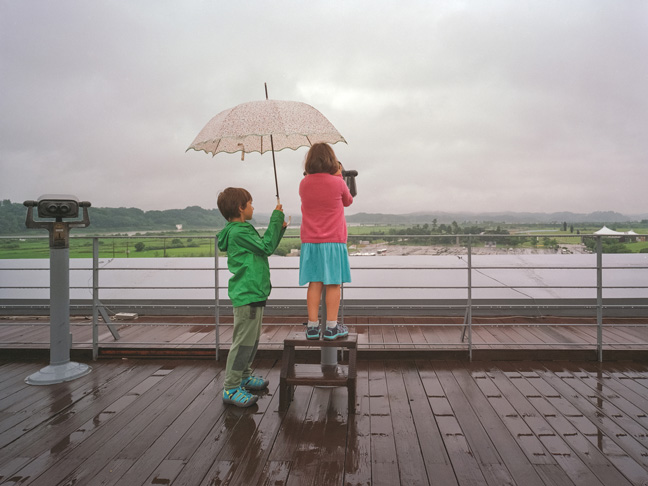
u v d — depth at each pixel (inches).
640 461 70.7
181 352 134.4
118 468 70.1
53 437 82.1
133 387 110.6
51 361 119.4
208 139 93.0
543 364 126.2
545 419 88.3
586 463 70.3
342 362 129.2
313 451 75.7
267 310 190.7
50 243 119.6
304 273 97.7
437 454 74.0
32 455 74.9
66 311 121.2
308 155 97.0
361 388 108.3
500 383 110.5
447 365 126.3
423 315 188.4
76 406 98.0
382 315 189.6
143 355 135.5
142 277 211.6
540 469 68.5
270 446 77.8
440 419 89.0
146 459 73.2
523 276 207.6
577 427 84.2
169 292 202.1
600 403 96.7
